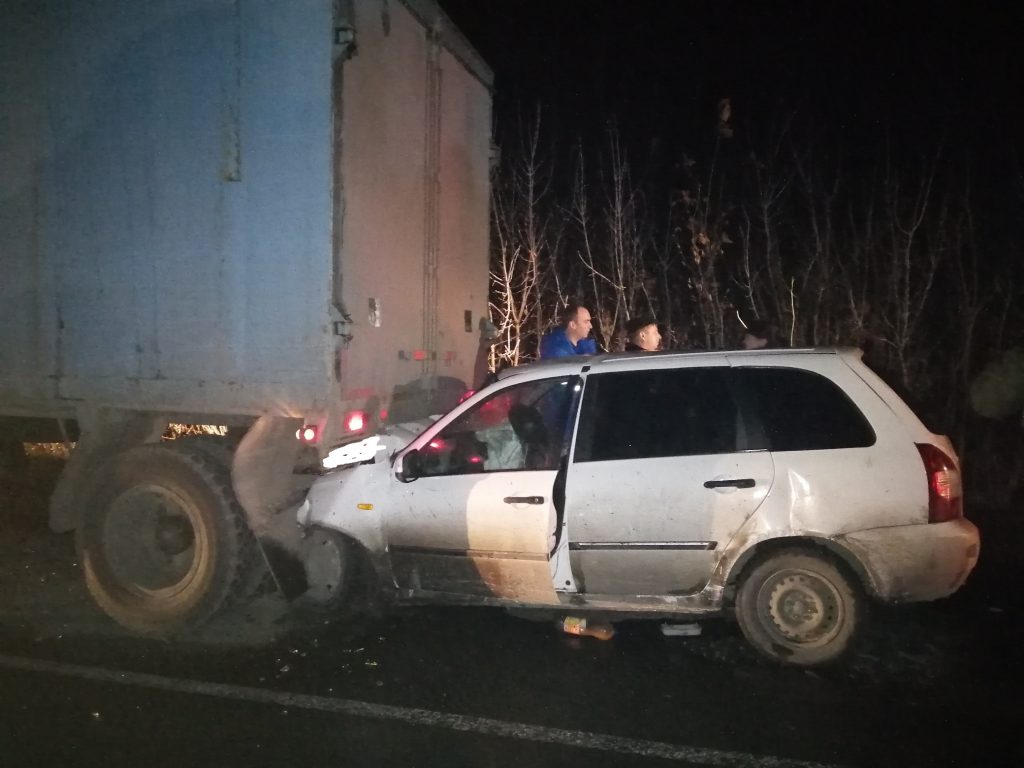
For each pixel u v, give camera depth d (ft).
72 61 19.81
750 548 16.83
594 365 18.02
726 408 17.28
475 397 18.48
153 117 19.34
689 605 17.16
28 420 21.50
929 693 16.21
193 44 19.02
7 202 20.31
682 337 38.34
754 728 14.87
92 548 19.97
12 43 20.15
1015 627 19.63
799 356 17.39
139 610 19.56
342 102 18.62
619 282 38.40
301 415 18.63
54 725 14.96
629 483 17.07
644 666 17.46
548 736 14.60
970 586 22.61
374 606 20.49
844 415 16.89
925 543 16.31
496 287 40.75
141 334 19.54
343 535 19.58
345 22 18.33
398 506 18.60
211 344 19.07
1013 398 34.47
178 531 19.69
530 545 17.53
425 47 23.27
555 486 17.42
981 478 33.06
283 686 16.62
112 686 16.58
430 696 16.15
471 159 26.89
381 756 13.94
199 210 19.06
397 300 21.58
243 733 14.70
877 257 36.14
